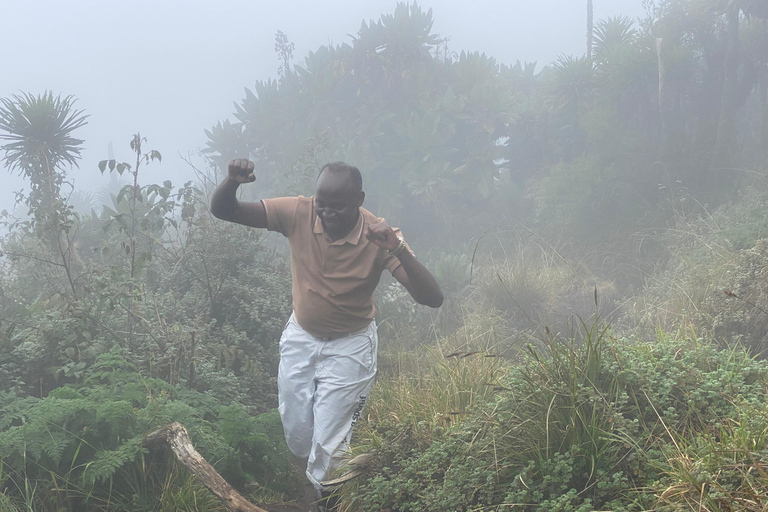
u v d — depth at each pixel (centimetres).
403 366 581
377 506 333
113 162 556
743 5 872
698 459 271
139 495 343
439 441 349
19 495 329
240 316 570
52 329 442
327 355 365
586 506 260
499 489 300
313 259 354
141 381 398
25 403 371
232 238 629
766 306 464
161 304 543
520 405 322
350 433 373
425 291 341
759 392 319
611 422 298
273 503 386
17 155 691
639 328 549
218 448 371
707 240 652
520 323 657
